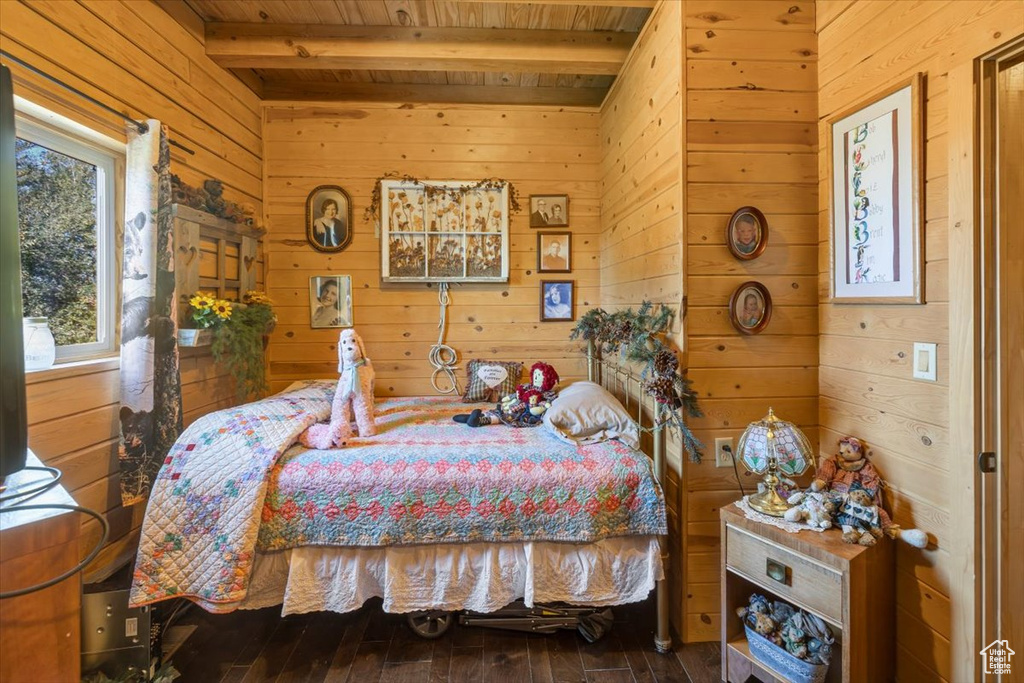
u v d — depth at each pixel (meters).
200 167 2.31
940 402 1.33
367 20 2.36
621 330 2.01
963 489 1.27
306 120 2.93
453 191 2.95
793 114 1.78
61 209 1.68
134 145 1.83
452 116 2.98
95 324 1.82
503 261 2.97
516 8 2.27
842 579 1.29
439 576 1.61
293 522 1.58
